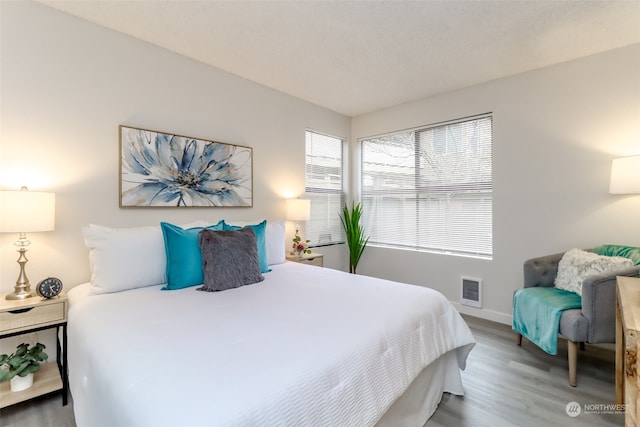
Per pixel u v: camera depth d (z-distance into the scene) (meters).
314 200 3.98
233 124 2.99
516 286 2.97
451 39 2.34
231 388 0.89
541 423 1.62
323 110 3.96
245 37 2.34
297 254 3.38
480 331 2.84
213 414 0.79
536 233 2.85
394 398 1.26
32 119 1.94
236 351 1.11
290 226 3.59
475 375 2.09
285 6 1.97
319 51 2.54
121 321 1.41
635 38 2.30
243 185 3.06
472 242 3.34
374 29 2.21
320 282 2.14
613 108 2.46
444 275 3.49
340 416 1.03
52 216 1.81
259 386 0.90
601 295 1.88
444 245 3.56
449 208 3.51
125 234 2.00
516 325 2.46
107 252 1.90
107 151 2.23
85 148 2.14
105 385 0.99
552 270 2.53
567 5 1.93
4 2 1.85
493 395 1.87
